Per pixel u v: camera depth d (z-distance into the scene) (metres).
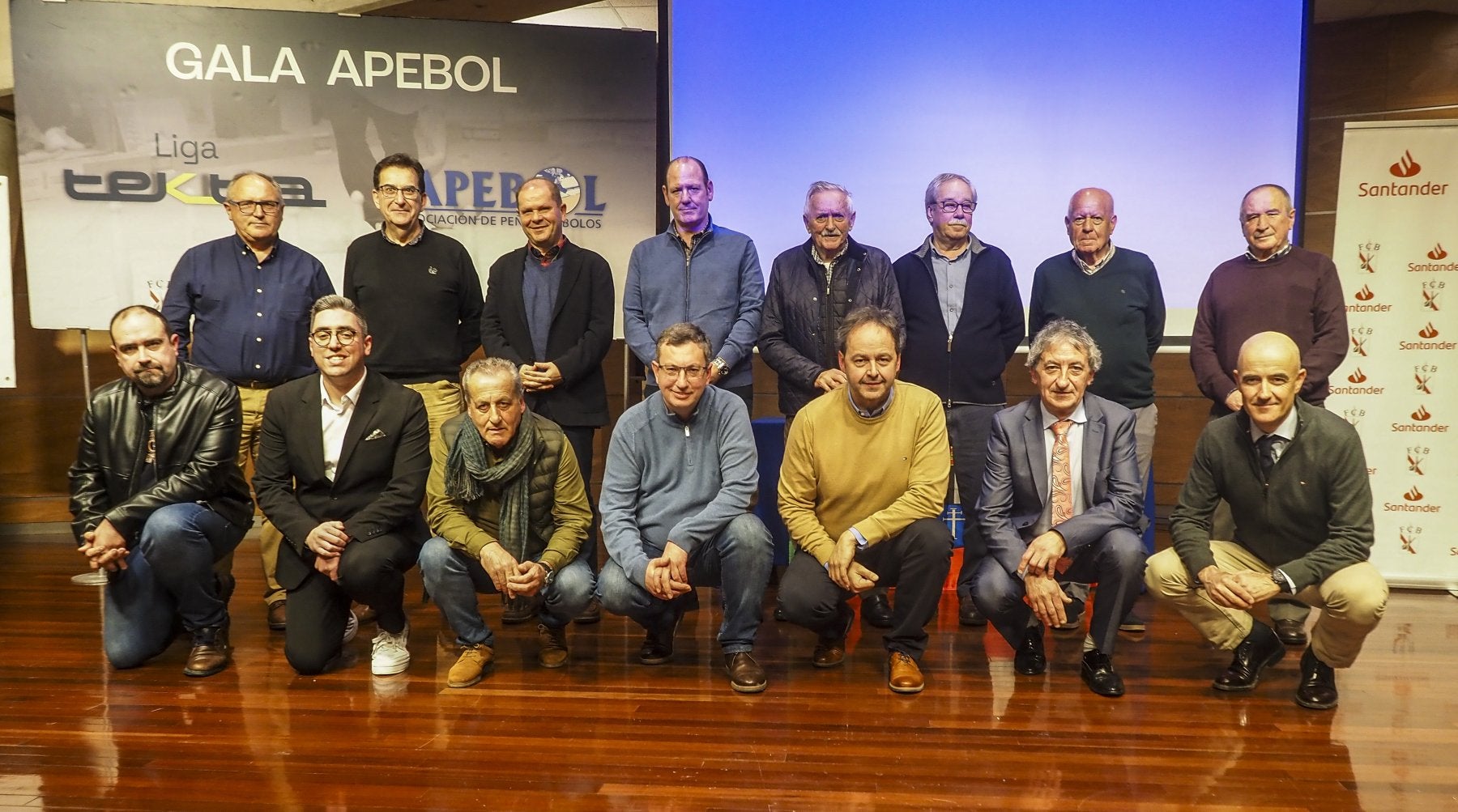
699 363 2.56
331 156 4.21
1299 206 4.22
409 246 3.39
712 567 2.73
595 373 3.36
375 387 2.78
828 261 3.43
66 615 3.29
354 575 2.58
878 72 4.32
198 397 2.77
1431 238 3.71
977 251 3.51
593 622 3.24
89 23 4.07
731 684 2.61
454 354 3.45
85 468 2.76
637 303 3.46
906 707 2.45
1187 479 2.63
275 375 3.37
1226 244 4.29
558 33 4.25
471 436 2.64
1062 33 4.27
